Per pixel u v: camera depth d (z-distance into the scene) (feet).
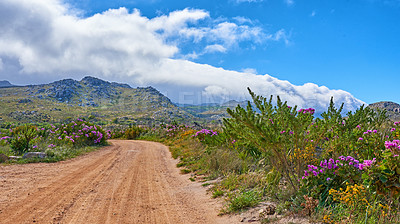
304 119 14.07
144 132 136.26
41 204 16.89
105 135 80.84
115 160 43.45
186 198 19.93
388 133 16.34
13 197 18.22
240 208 15.55
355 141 15.05
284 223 12.10
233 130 15.20
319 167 14.26
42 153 39.96
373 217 10.39
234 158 28.09
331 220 11.03
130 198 19.43
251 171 23.29
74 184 23.48
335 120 14.98
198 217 15.28
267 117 14.40
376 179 10.89
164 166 38.01
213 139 40.29
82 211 15.87
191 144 57.52
